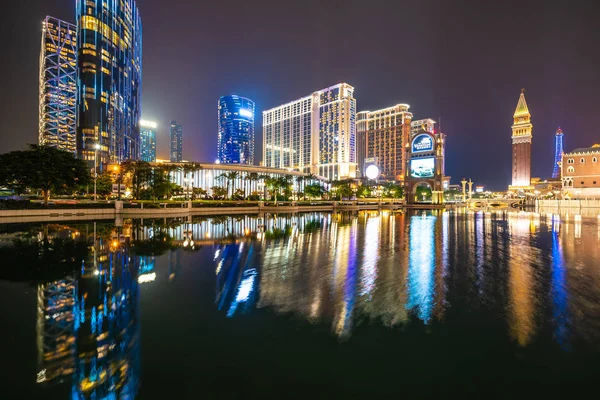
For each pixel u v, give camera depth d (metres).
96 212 54.81
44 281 15.50
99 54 161.62
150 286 14.79
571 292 14.16
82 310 11.76
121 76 180.50
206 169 151.62
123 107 183.88
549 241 31.00
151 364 8.14
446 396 7.00
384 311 11.84
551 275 17.27
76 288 14.43
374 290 14.41
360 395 6.98
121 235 32.03
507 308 12.18
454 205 174.88
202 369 7.95
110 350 8.84
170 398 6.84
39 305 12.25
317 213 82.06
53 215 50.06
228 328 10.27
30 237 30.02
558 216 77.88
